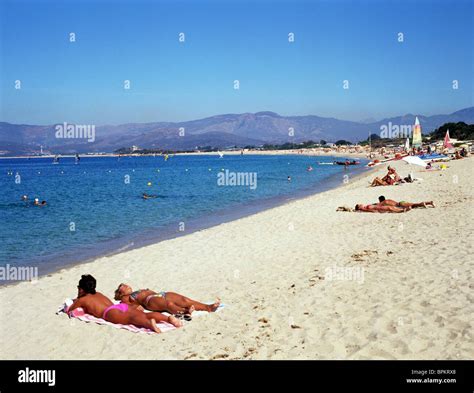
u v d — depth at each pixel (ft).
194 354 22.13
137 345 23.82
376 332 22.18
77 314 28.19
